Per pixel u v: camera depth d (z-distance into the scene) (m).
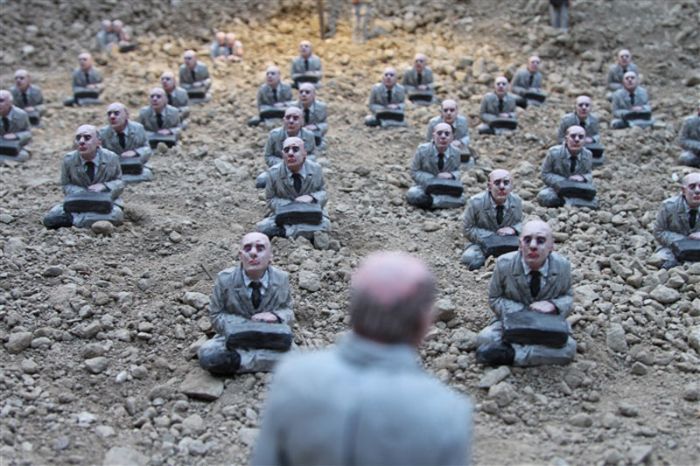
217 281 7.36
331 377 3.25
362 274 3.40
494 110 14.33
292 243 9.62
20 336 7.48
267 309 7.37
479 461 6.08
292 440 3.25
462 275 9.20
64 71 17.77
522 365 7.26
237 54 17.77
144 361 7.48
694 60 16.86
